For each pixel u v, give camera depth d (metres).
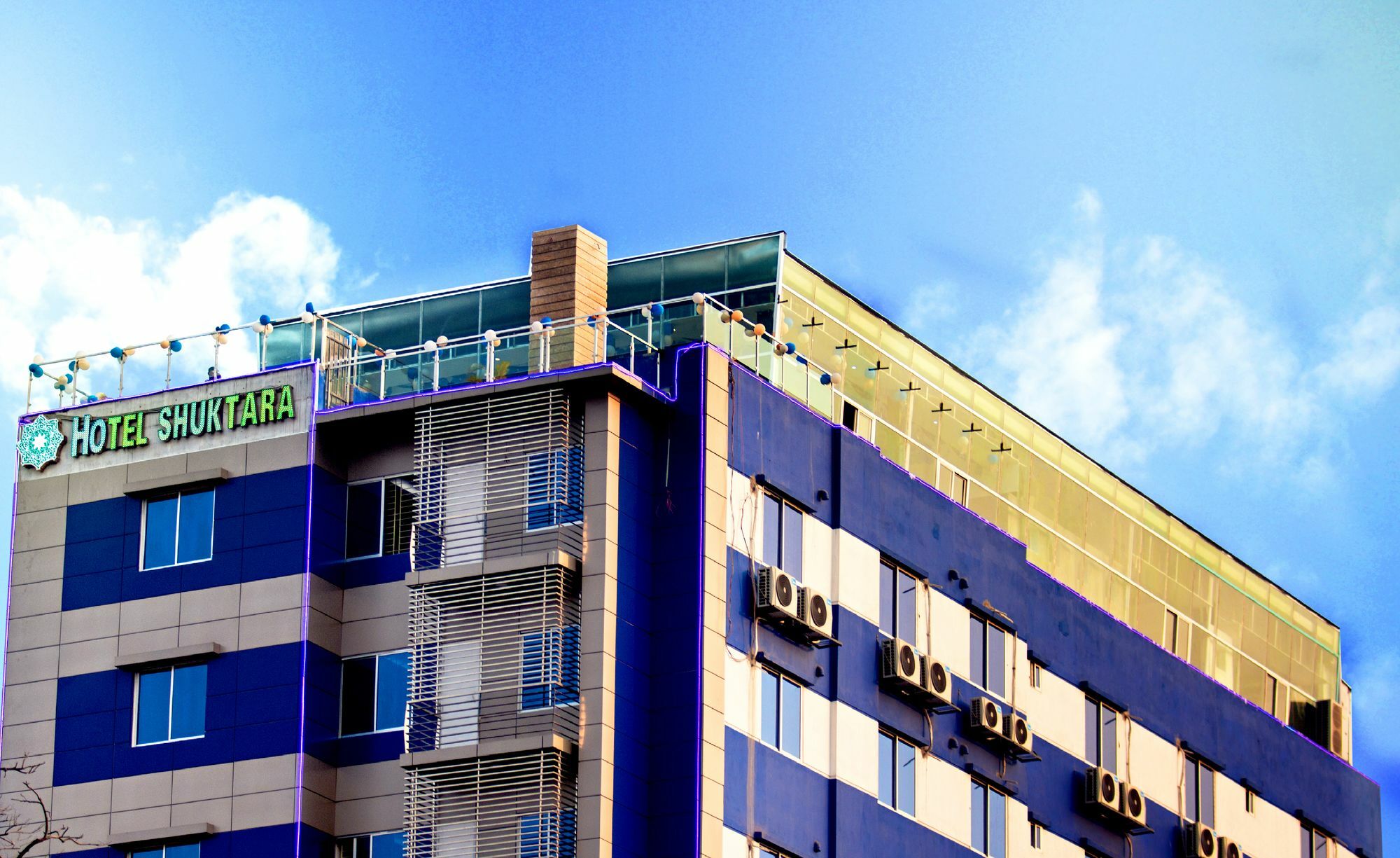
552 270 73.69
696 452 67.94
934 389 81.44
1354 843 96.44
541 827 63.72
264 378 70.88
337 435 70.19
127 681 69.38
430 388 71.75
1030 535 84.62
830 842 69.19
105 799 68.44
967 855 74.50
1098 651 83.69
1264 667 96.50
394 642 68.12
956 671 75.94
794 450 71.44
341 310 82.25
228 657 68.56
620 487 67.00
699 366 68.75
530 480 67.19
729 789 66.00
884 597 73.50
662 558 67.38
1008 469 84.19
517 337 72.31
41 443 72.50
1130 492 90.56
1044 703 80.19
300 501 69.12
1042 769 79.38
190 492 70.62
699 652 66.19
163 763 68.25
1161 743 86.00
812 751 69.56
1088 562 87.44
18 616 71.12
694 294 72.38
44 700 70.06
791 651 69.50
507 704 65.44
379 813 66.81
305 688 67.38
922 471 79.94
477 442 68.06
